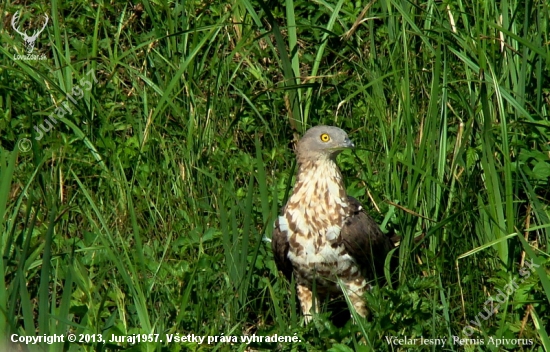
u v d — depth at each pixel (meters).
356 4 13.83
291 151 12.88
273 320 10.31
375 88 12.05
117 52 13.83
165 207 11.63
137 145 12.28
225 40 13.58
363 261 10.78
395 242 11.52
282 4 14.28
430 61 12.49
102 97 13.16
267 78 13.49
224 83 13.04
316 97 13.05
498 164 10.80
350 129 12.81
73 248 9.91
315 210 10.59
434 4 12.09
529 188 9.89
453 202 10.77
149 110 12.70
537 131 10.87
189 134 11.84
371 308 9.49
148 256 10.60
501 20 12.09
